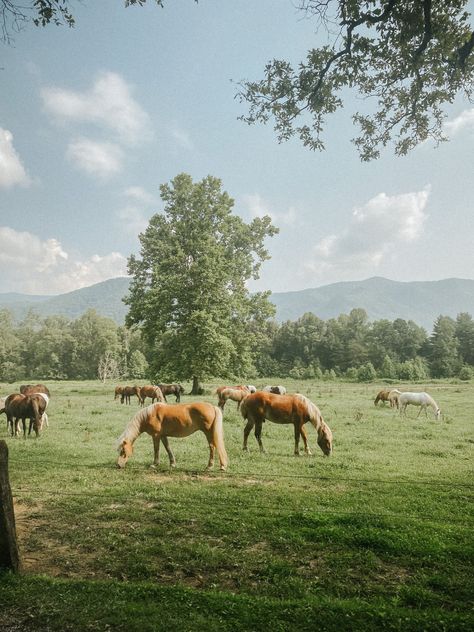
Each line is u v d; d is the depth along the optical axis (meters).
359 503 8.38
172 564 5.60
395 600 4.64
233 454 13.45
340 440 16.58
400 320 120.50
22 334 137.25
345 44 10.92
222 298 42.66
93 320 123.81
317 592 4.90
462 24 10.09
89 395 44.50
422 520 7.28
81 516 7.52
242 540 6.39
